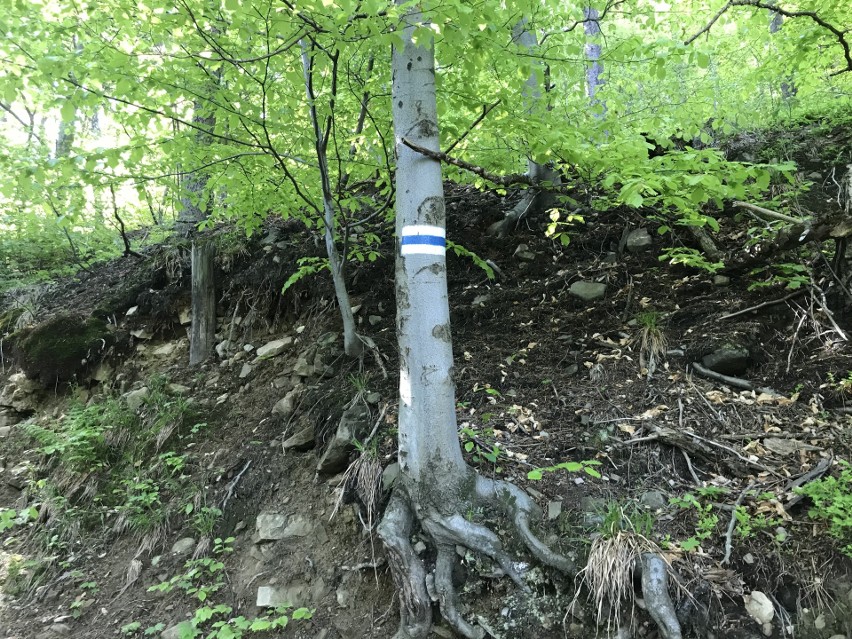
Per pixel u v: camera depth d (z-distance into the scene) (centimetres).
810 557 251
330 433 389
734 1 393
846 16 458
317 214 476
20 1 307
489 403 376
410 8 265
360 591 303
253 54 371
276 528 351
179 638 306
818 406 328
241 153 399
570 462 315
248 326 542
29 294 711
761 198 470
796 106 663
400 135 287
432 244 285
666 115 440
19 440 536
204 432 455
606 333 420
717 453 312
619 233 515
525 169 564
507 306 472
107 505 425
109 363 572
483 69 384
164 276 613
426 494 287
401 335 292
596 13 520
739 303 407
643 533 262
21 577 385
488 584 272
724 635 237
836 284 387
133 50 342
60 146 641
